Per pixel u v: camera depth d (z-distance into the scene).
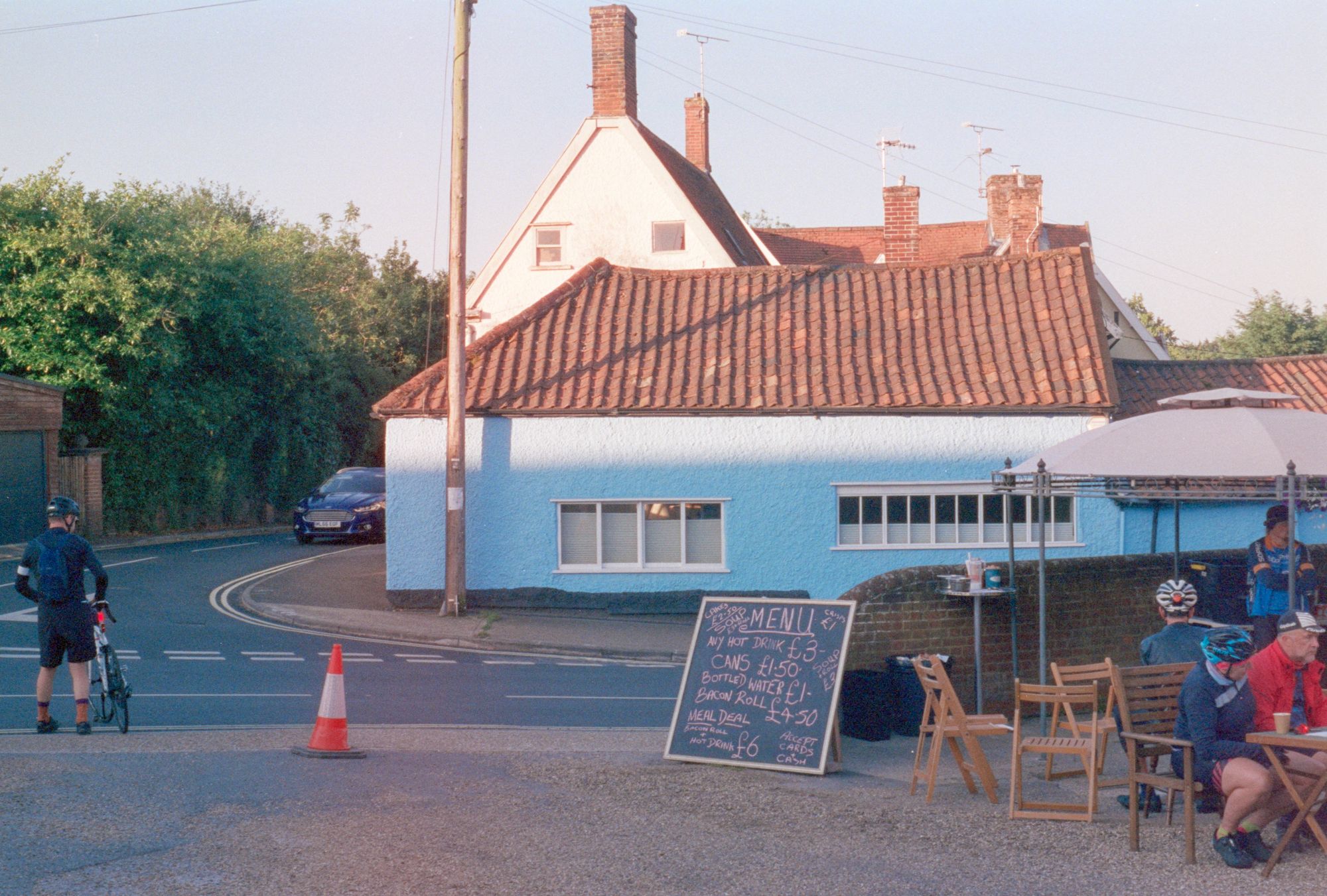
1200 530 19.33
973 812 7.54
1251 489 10.23
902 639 11.09
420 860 6.27
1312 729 6.87
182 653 14.78
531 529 19.45
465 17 18.41
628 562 19.52
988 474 19.14
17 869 5.93
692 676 9.27
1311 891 5.93
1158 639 7.84
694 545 19.50
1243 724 6.62
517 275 29.02
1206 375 21.47
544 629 17.77
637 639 17.20
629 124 28.69
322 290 54.28
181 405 33.88
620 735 10.69
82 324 31.08
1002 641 11.52
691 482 19.34
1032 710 11.66
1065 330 20.06
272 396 39.03
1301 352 43.41
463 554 18.86
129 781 7.83
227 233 36.59
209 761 8.58
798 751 8.70
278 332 36.78
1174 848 6.71
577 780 8.23
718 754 8.91
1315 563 13.59
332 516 30.12
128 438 33.00
